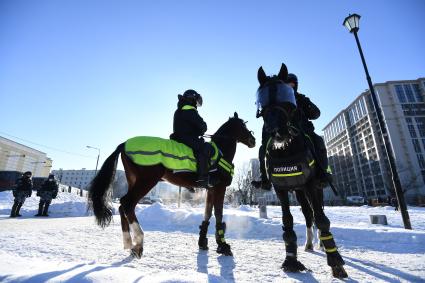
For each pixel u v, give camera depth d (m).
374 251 5.12
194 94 5.10
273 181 3.79
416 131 86.75
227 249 4.50
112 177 4.17
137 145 4.29
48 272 2.49
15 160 80.38
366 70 9.82
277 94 3.58
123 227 4.20
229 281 2.96
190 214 9.42
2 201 19.36
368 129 96.81
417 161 82.81
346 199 60.72
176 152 4.42
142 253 4.12
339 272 3.21
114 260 3.70
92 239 5.38
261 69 4.11
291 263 3.45
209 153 4.67
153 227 8.65
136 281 2.36
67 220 10.18
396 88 91.94
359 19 10.13
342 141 117.44
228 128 5.55
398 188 8.38
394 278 3.19
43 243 4.70
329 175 4.25
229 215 8.54
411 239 5.88
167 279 2.40
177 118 4.89
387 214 16.27
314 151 3.78
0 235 5.41
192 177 4.69
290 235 3.58
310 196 3.62
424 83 91.19
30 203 18.81
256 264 3.84
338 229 6.67
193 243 5.56
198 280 2.52
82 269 2.68
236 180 44.34
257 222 8.03
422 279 3.16
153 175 4.25
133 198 4.11
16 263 2.87
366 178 98.12
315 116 4.45
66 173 127.44
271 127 3.30
